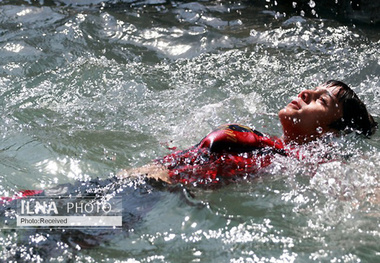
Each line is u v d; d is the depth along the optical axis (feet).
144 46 25.09
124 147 16.37
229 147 14.64
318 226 12.38
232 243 11.84
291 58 24.07
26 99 19.60
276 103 19.99
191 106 19.44
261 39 26.11
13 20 27.09
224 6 30.32
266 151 14.93
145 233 12.21
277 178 14.25
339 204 13.16
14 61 22.90
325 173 14.25
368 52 24.45
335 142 15.58
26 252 11.64
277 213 12.85
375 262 11.27
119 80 21.33
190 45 25.27
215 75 22.34
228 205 13.16
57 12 28.22
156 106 19.39
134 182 13.93
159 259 11.44
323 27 27.50
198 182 14.10
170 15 28.91
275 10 29.86
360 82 21.70
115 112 18.85
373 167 14.53
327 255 11.44
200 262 11.30
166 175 14.35
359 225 12.39
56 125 17.74
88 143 16.53
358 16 28.96
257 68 23.00
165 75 22.30
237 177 14.26
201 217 12.64
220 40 25.82
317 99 15.67
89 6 29.89
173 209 12.91
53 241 11.93
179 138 17.10
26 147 16.16
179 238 12.05
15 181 14.40
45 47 24.31
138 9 29.55
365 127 16.28
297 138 15.71
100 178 14.69
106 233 12.19
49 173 14.87
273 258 11.37
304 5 30.30
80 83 20.97
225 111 19.02
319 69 22.88
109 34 25.95
